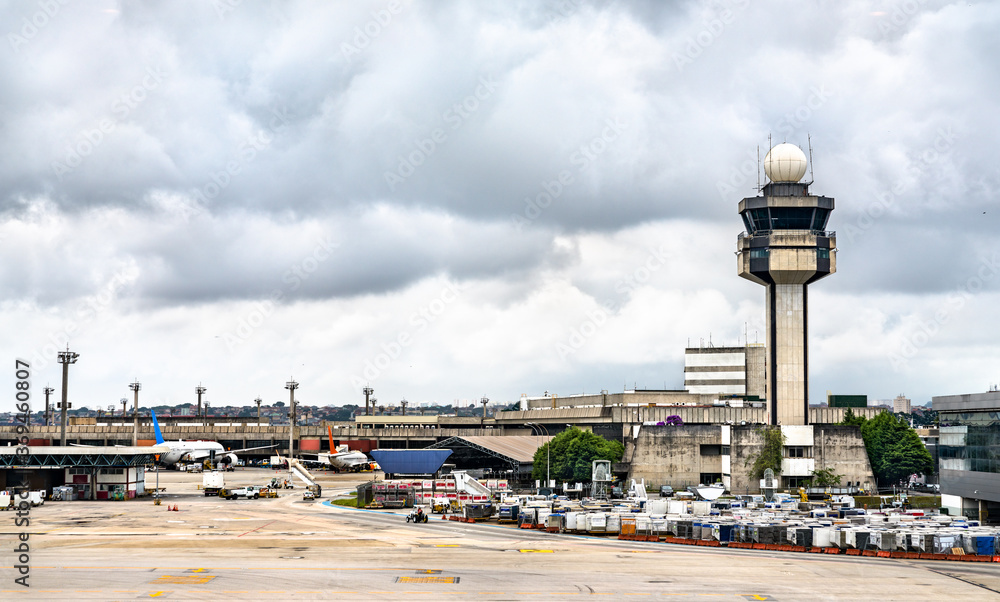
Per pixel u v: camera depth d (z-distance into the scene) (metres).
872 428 191.00
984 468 117.88
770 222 180.12
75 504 149.25
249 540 100.25
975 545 88.75
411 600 68.19
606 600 68.94
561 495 164.25
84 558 86.25
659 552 92.69
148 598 67.81
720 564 84.75
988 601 69.25
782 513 117.25
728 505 128.25
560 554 90.75
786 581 76.44
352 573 78.94
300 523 119.50
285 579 75.81
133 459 163.00
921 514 116.56
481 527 115.38
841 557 89.81
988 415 117.31
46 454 156.12
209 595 69.12
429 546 96.25
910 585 75.00
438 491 162.75
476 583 74.88
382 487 145.25
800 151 185.75
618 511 118.56
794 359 180.38
